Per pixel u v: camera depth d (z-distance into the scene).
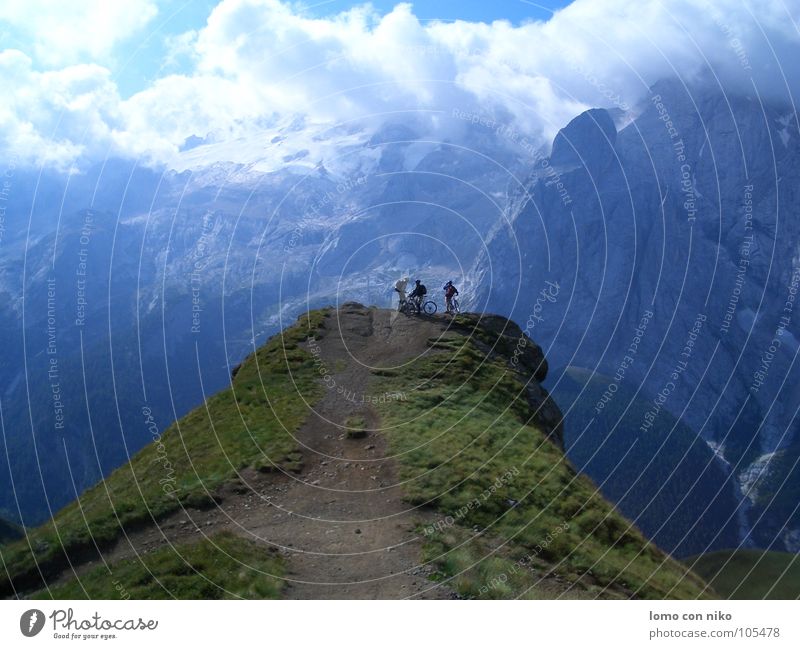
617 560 20.83
